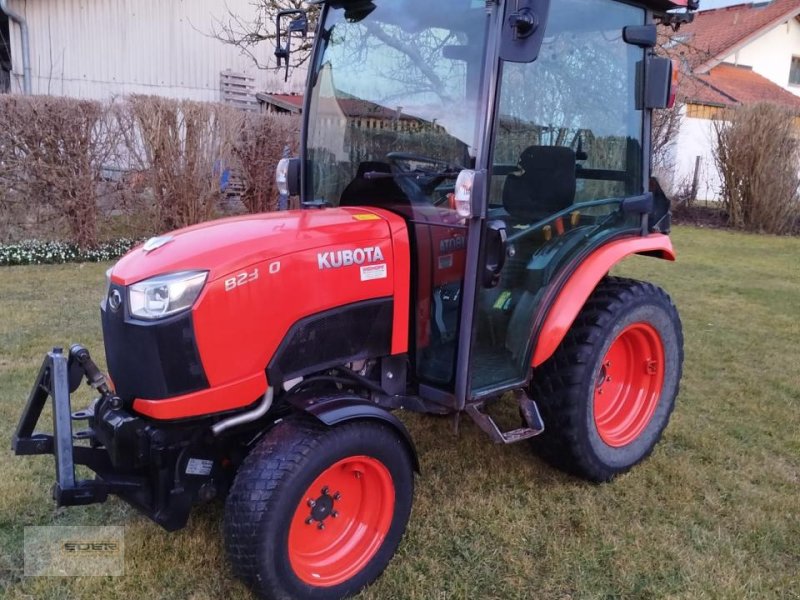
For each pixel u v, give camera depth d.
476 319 2.64
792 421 3.96
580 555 2.69
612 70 3.09
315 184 3.17
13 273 7.01
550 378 3.06
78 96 11.96
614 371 3.45
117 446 2.21
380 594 2.45
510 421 3.85
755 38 20.31
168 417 2.20
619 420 3.39
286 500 2.21
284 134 8.91
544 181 2.88
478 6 2.53
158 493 2.34
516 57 2.25
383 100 2.81
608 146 3.16
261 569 2.20
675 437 3.75
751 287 7.39
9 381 4.11
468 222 2.56
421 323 2.77
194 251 2.28
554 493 3.13
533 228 2.88
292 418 2.38
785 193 11.38
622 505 3.04
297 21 3.24
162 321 2.15
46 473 3.13
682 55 11.66
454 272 2.67
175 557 2.59
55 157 7.39
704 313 6.29
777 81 22.53
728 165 11.88
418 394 2.83
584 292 2.95
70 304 5.86
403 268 2.65
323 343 2.47
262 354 2.33
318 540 2.43
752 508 3.03
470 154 2.53
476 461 3.41
